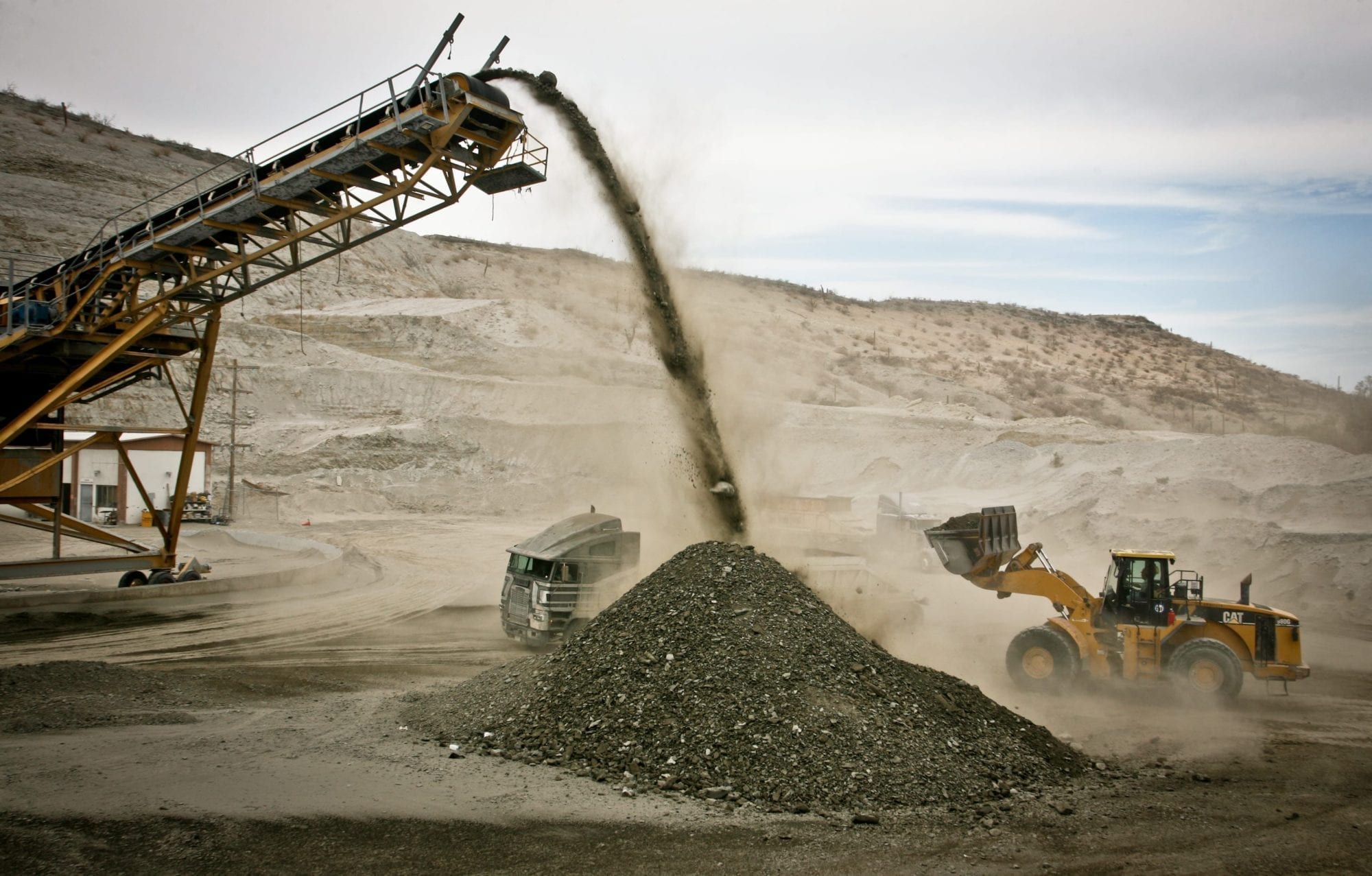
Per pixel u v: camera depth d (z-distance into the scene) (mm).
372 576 32531
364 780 10648
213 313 26141
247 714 13922
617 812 9758
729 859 8742
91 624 22578
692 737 10914
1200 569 31234
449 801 10008
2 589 27547
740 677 11555
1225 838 9695
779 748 10617
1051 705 15906
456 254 148125
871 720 11258
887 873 8539
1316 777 11906
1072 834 9680
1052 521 40219
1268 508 37500
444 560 37531
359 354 87000
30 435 26578
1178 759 12766
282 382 74562
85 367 23672
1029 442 81688
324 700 15297
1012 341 181750
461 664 18875
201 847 8789
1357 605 26281
